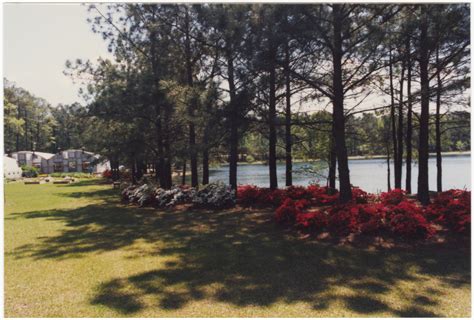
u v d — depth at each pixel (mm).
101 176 42594
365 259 5949
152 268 5797
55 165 56125
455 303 4227
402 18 8438
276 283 4992
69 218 11062
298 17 8148
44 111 79812
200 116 10633
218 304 4324
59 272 5664
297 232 7887
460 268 5410
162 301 4445
